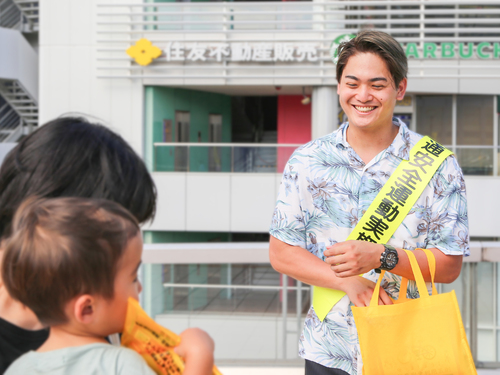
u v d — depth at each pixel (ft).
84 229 1.89
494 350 7.23
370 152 4.27
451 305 3.67
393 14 31.60
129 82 33.45
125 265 2.00
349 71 4.11
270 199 32.42
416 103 35.29
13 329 2.46
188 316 7.43
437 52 31.58
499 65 31.12
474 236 30.73
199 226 32.83
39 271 1.87
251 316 7.42
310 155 4.35
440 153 4.18
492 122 34.55
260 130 43.57
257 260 7.42
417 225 4.10
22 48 40.63
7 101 42.04
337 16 32.27
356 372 4.14
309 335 4.39
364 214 4.12
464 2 30.37
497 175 30.35
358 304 3.90
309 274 4.12
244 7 33.12
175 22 32.78
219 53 32.17
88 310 1.96
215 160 32.73
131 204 2.44
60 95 33.88
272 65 32.58
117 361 1.97
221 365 7.34
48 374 1.98
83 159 2.38
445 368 3.60
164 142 35.17
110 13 32.48
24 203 2.28
